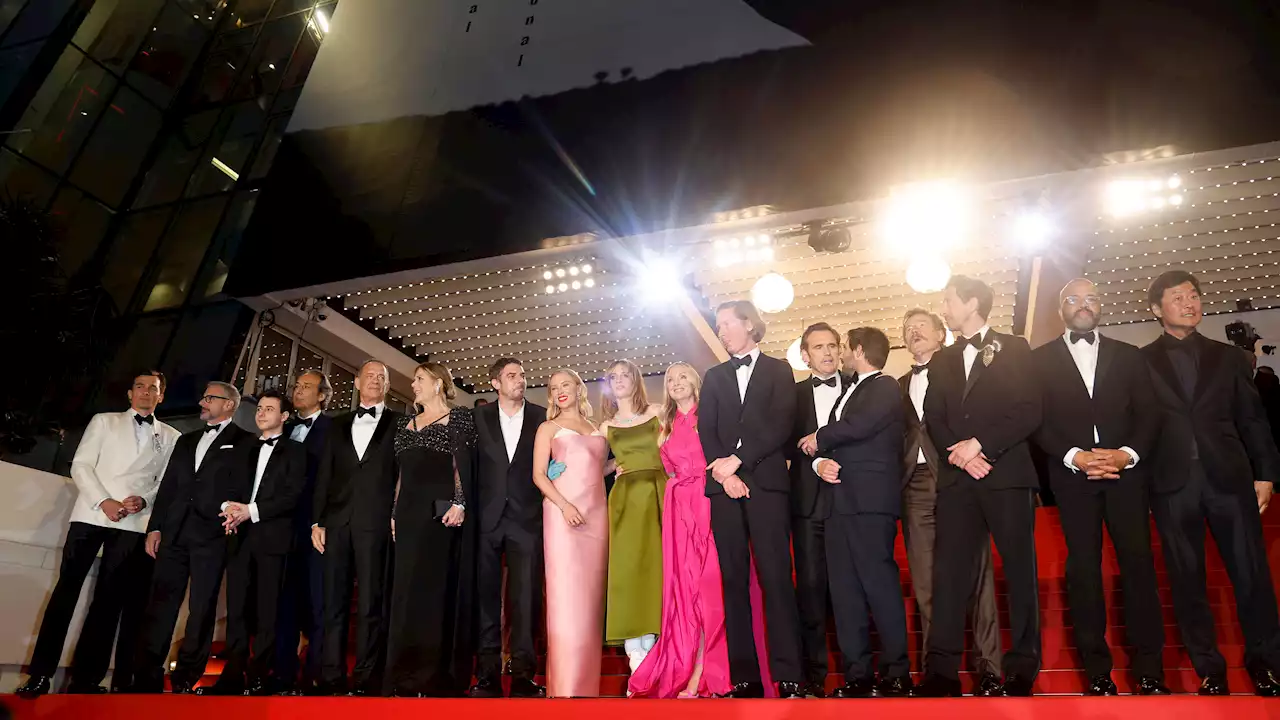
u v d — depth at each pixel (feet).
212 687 14.76
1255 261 26.71
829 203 23.82
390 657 13.55
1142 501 11.69
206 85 43.55
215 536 15.71
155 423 17.84
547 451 14.49
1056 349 12.75
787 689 11.95
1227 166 22.18
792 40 27.45
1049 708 9.93
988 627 13.34
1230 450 11.72
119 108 40.81
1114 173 22.17
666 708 10.98
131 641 16.30
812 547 13.32
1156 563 15.75
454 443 14.73
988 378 12.44
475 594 14.46
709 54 28.37
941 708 10.19
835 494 12.78
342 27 36.19
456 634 14.25
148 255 37.06
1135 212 24.36
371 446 15.14
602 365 34.32
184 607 20.26
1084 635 11.45
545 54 31.17
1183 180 22.82
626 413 15.24
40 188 36.45
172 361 32.27
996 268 27.63
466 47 32.89
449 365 35.04
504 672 16.11
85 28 40.91
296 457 16.08
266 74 42.96
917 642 16.03
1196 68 22.04
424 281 29.66
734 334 13.75
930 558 14.01
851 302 29.99
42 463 31.04
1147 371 12.21
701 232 25.40
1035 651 11.49
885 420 12.74
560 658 13.50
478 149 29.30
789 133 25.48
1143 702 9.78
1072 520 11.89
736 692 12.25
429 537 14.16
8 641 17.88
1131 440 11.87
